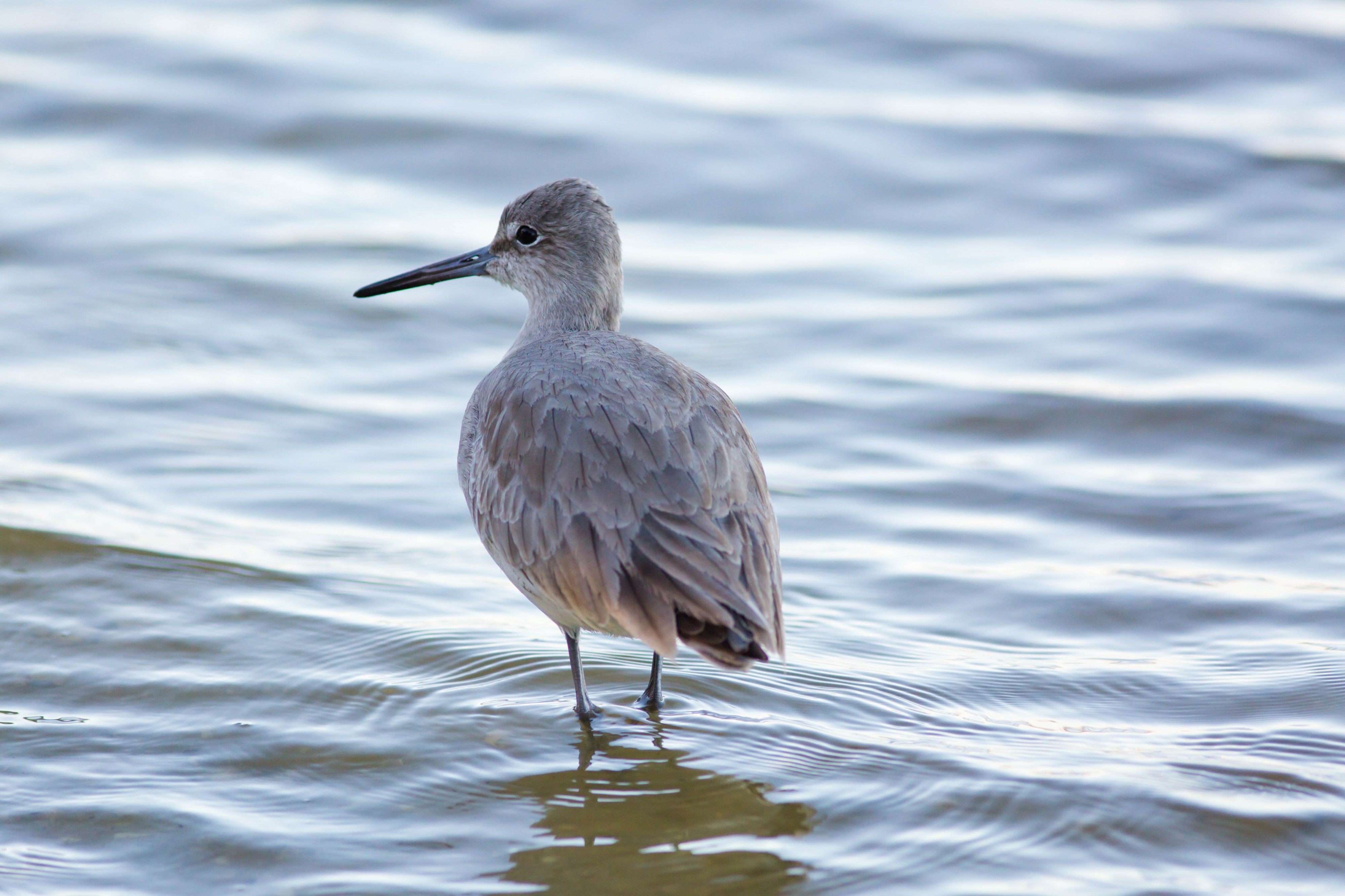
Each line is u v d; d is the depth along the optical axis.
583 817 8.84
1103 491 13.36
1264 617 11.23
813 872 8.24
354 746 9.54
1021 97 22.61
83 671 10.32
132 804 8.80
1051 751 9.46
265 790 9.04
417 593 11.65
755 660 8.53
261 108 21.41
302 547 12.31
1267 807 8.72
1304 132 21.52
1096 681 10.39
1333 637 10.90
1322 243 18.78
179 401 14.83
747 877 8.21
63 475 13.27
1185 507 13.02
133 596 11.32
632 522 9.08
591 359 10.10
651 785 9.17
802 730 9.84
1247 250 18.72
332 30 24.05
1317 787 8.92
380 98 21.77
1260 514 12.86
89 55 22.78
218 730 9.68
